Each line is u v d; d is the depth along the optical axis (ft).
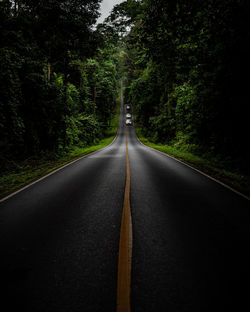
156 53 28.68
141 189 18.62
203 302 5.83
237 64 28.30
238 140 34.60
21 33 40.11
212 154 42.96
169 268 7.42
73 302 5.89
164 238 9.66
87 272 7.25
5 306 5.75
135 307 5.66
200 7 22.61
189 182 21.42
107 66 181.27
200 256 8.18
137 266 7.54
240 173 28.66
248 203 14.71
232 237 9.74
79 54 66.44
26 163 39.47
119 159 41.52
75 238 9.77
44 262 7.86
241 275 7.00
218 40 27.12
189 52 29.09
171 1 21.85
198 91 41.11
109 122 189.37
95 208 13.88
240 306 5.65
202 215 12.49
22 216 12.62
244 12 22.93
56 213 13.08
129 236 9.84
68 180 22.94
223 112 34.55
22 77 42.29
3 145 34.78
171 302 5.84
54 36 56.24
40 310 5.61
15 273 7.22
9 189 19.48
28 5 50.03
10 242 9.43
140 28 26.35
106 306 5.73
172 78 37.24
